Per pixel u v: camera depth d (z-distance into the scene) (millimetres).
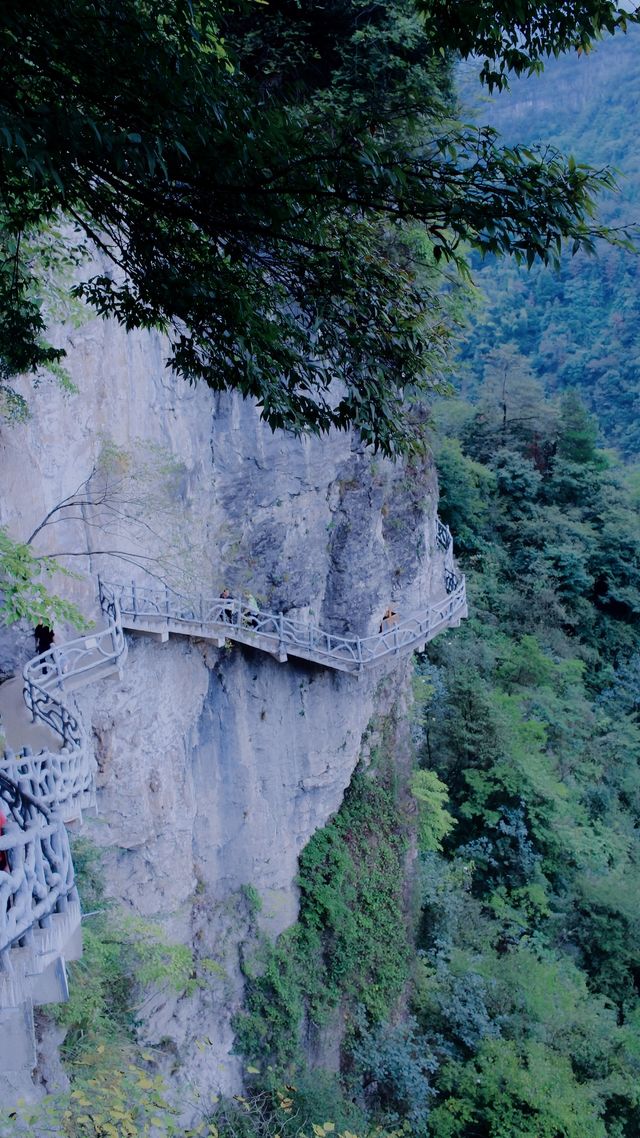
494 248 6781
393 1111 26094
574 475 51750
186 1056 22250
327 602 26484
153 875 21750
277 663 25422
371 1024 27047
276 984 24875
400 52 20125
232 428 23469
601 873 35562
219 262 7770
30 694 14938
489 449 51812
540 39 6883
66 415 18641
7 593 12641
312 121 6879
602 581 49625
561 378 82000
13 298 9133
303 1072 24609
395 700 30000
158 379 21625
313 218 7262
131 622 19859
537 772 35219
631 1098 27422
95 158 6801
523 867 33969
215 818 24734
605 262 84500
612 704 45156
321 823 27312
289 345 8227
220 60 6848
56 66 6527
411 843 30016
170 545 21281
